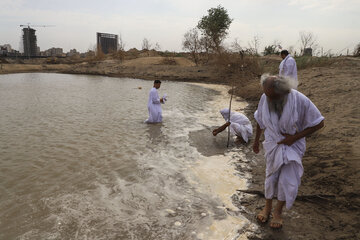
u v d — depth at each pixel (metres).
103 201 3.89
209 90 18.56
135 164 5.25
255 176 4.70
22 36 190.00
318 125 2.77
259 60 21.55
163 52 59.25
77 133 7.32
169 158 5.57
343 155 4.43
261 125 3.19
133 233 3.19
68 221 3.42
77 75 36.91
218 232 3.20
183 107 11.54
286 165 2.90
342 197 3.55
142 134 7.30
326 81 11.17
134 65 38.31
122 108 11.14
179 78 27.73
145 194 4.10
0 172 4.83
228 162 5.36
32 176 4.68
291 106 2.72
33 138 6.83
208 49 33.72
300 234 3.05
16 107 11.19
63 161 5.36
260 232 3.16
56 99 13.55
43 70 50.69
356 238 2.84
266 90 2.75
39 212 3.62
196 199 3.96
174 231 3.22
